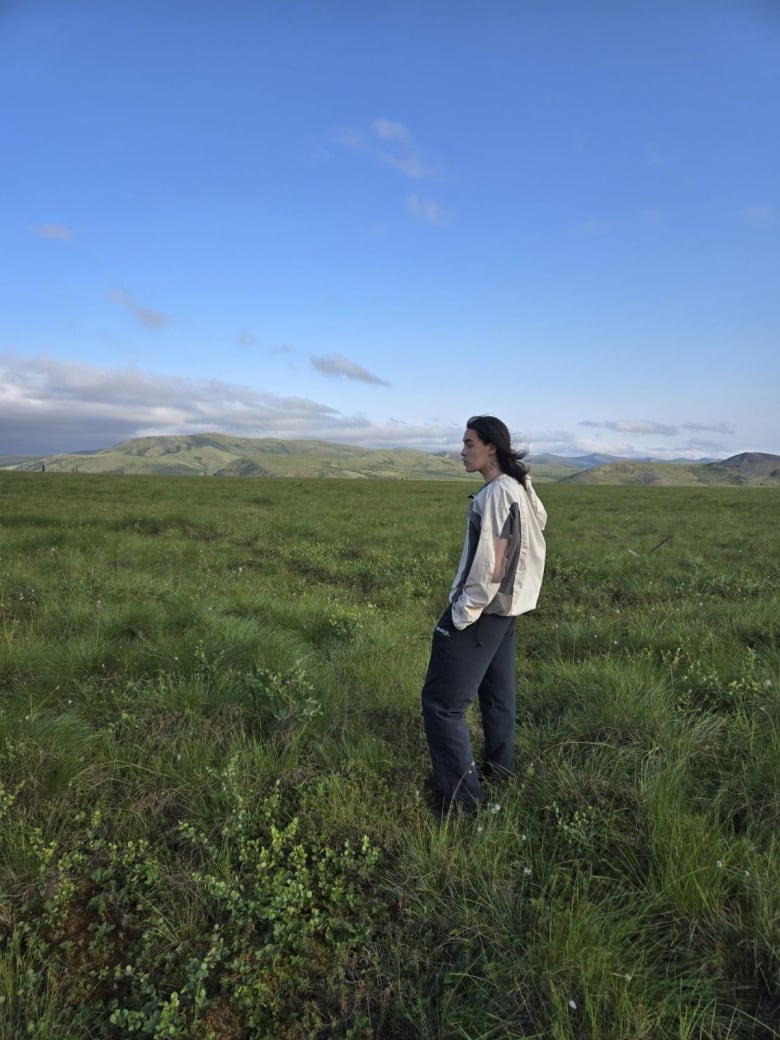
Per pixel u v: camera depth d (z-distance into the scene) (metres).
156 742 3.91
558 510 25.34
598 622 6.99
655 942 2.41
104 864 2.93
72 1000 2.24
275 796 3.26
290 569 10.75
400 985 2.28
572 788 3.34
